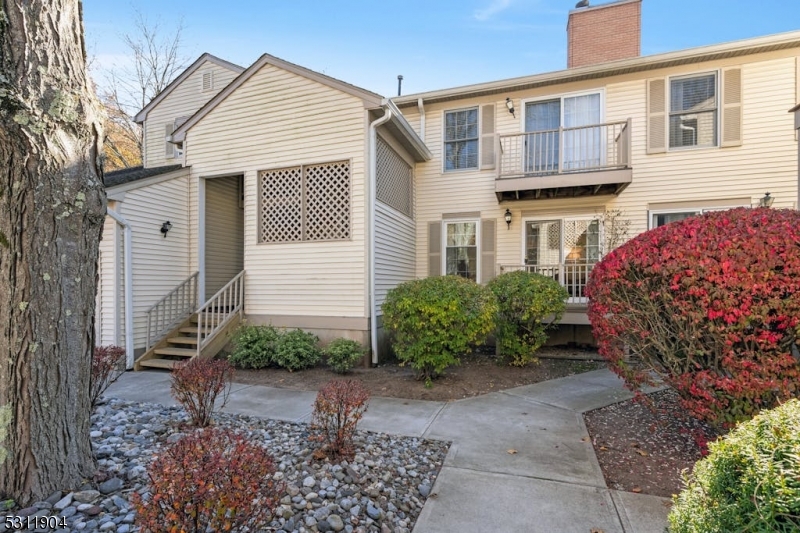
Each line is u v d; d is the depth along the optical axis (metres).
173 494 1.76
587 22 9.19
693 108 8.00
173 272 7.95
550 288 6.79
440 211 9.58
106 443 3.41
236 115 7.98
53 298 2.55
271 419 4.27
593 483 2.91
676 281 3.21
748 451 1.41
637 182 8.29
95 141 2.70
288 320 7.50
